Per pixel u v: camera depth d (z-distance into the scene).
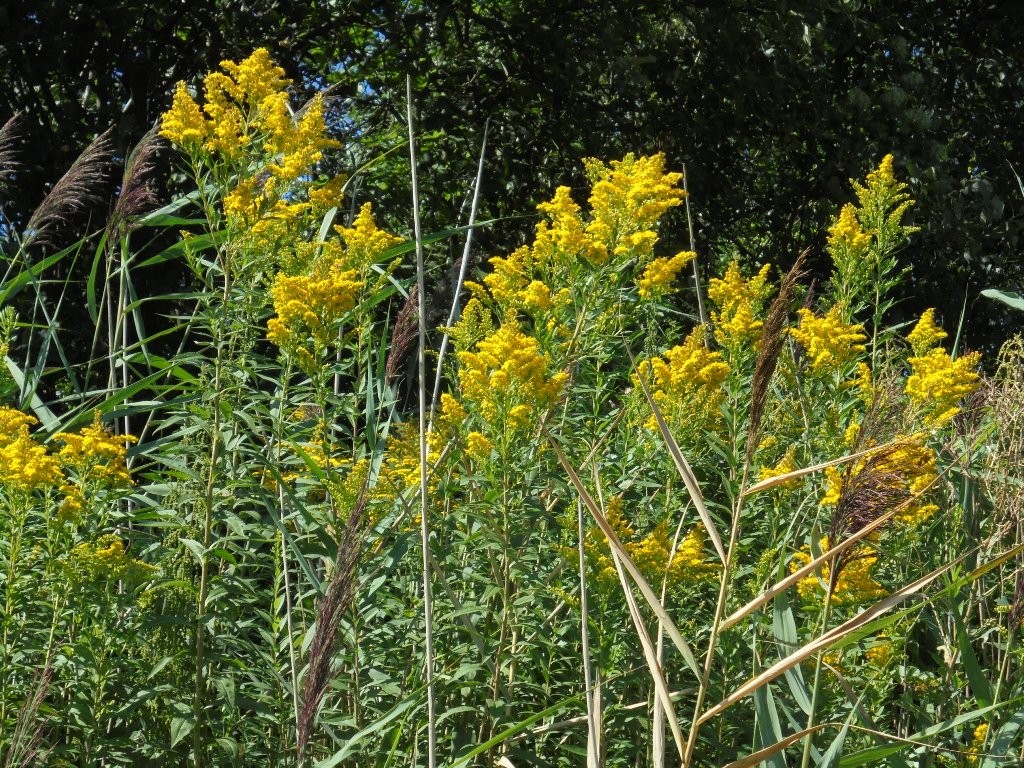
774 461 5.16
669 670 4.31
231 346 4.64
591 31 13.57
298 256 4.79
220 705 4.14
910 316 13.54
